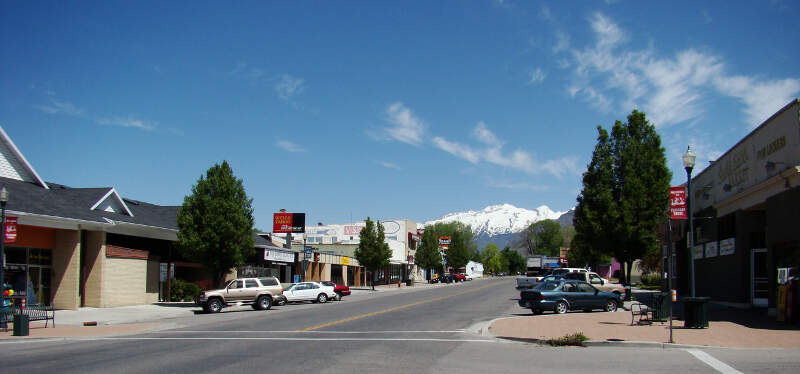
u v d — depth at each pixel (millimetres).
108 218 30375
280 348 14328
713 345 14195
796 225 19188
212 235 31172
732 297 25766
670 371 10930
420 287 71688
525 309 29844
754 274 24625
